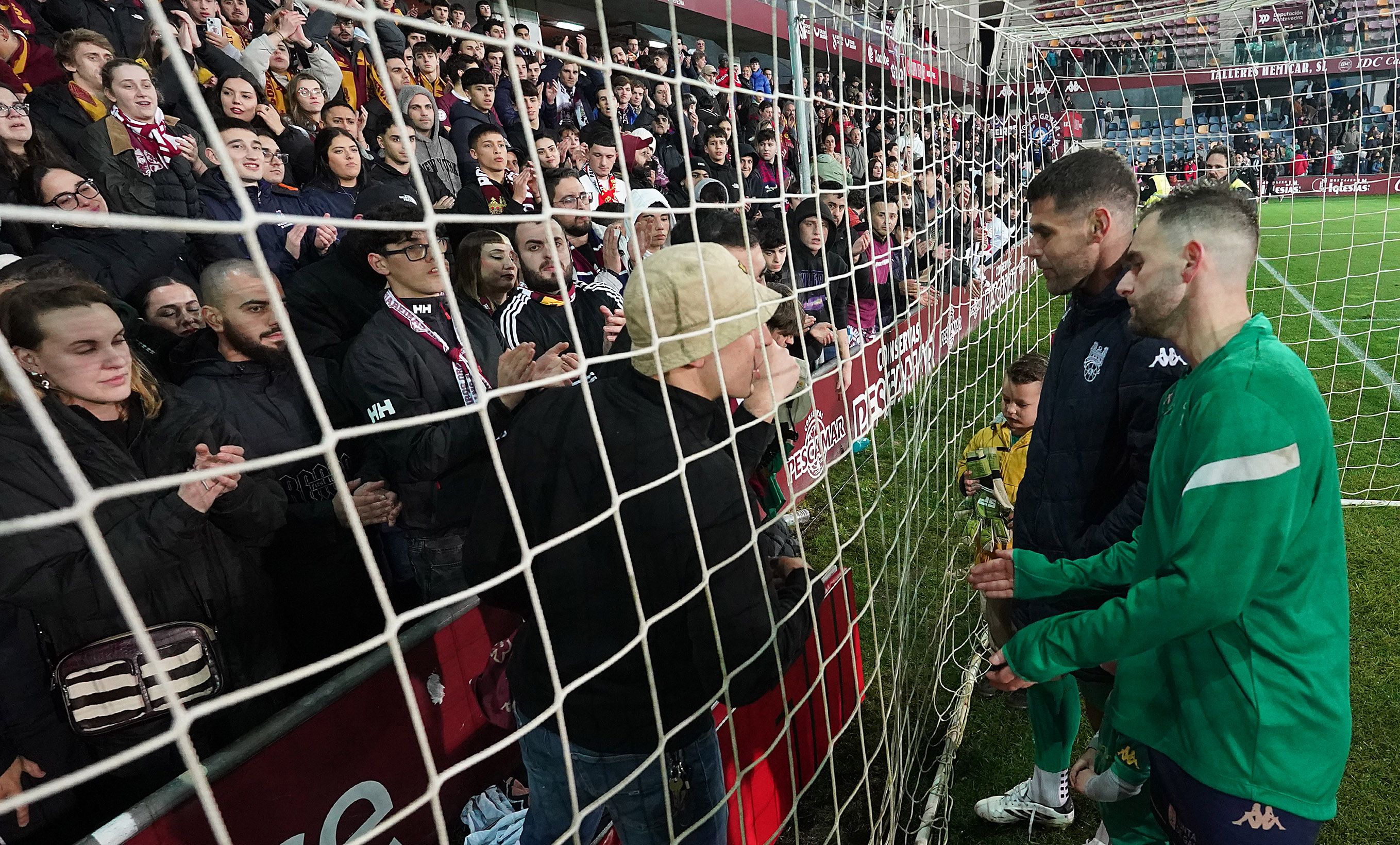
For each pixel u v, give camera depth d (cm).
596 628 109
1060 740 183
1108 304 153
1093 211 146
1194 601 104
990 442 230
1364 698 232
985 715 237
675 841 110
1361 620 269
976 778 214
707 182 295
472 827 151
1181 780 120
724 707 149
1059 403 163
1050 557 166
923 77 257
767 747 166
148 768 124
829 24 512
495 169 317
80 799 120
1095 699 178
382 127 318
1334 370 570
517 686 120
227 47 294
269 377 169
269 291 60
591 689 111
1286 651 109
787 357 136
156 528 127
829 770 207
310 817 118
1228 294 109
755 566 108
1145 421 144
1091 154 148
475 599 150
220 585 136
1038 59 735
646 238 258
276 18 308
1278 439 101
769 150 575
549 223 87
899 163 234
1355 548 318
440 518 176
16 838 114
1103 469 156
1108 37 693
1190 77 1258
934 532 327
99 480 123
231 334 163
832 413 338
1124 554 137
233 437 148
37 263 142
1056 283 159
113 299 158
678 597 105
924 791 206
